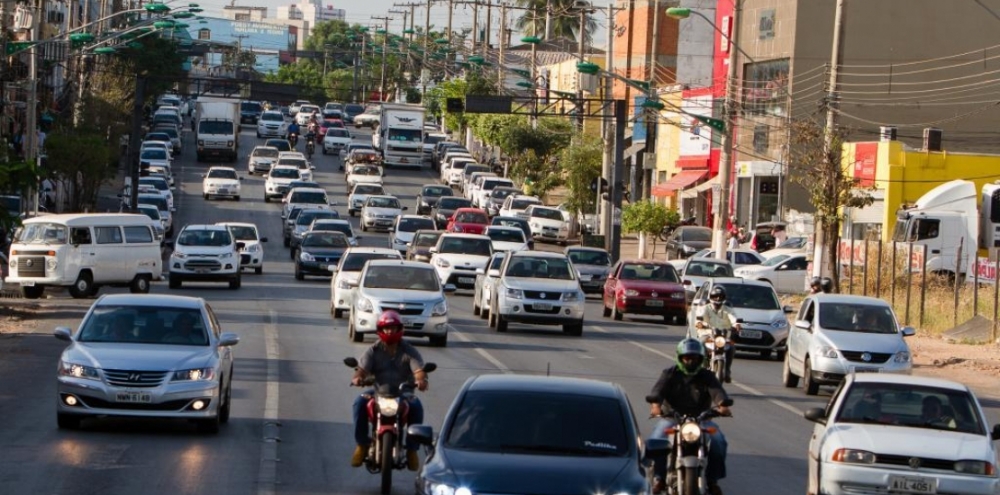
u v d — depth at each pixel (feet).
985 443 117.80
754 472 143.13
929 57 580.71
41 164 465.47
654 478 108.37
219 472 127.75
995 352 295.48
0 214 295.69
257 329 276.41
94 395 144.46
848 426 121.08
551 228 626.64
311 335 268.82
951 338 320.91
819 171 377.50
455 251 410.11
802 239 509.35
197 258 375.66
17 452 134.21
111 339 151.64
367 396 120.98
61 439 143.13
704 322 216.74
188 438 147.43
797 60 574.15
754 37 608.19
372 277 264.52
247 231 451.53
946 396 124.16
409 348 122.21
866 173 514.27
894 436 117.91
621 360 252.42
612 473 87.10
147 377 144.77
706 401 113.60
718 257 432.66
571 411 94.12
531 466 87.25
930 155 503.61
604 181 528.63
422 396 186.29
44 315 295.07
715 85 638.12
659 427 111.45
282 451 141.59
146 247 348.38
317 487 122.42
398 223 525.34
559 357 250.78
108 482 120.26
